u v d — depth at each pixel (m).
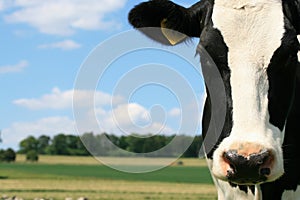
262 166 5.50
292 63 6.23
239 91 6.02
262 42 6.15
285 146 6.62
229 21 6.32
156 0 7.09
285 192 6.80
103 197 36.00
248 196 6.96
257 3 6.34
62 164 107.25
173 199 34.88
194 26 7.13
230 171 5.60
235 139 5.69
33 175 70.50
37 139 150.38
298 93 6.69
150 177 69.31
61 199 32.47
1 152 118.81
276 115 6.08
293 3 6.45
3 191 40.62
